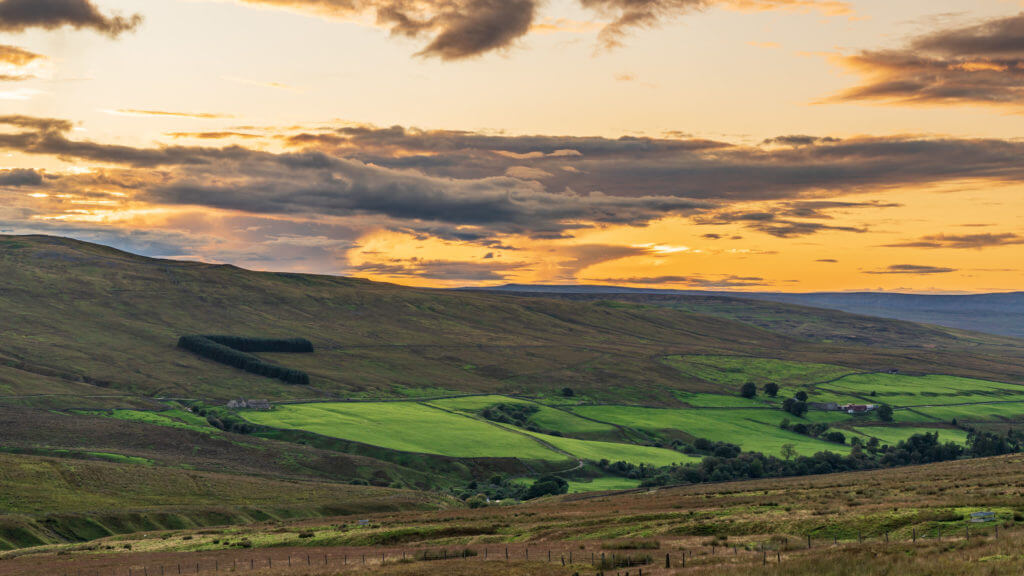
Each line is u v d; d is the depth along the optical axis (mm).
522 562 53250
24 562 77750
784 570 39500
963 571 35000
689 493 114062
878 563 39469
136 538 95500
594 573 47312
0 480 141625
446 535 74188
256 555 71750
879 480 103062
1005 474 92000
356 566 57750
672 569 45219
